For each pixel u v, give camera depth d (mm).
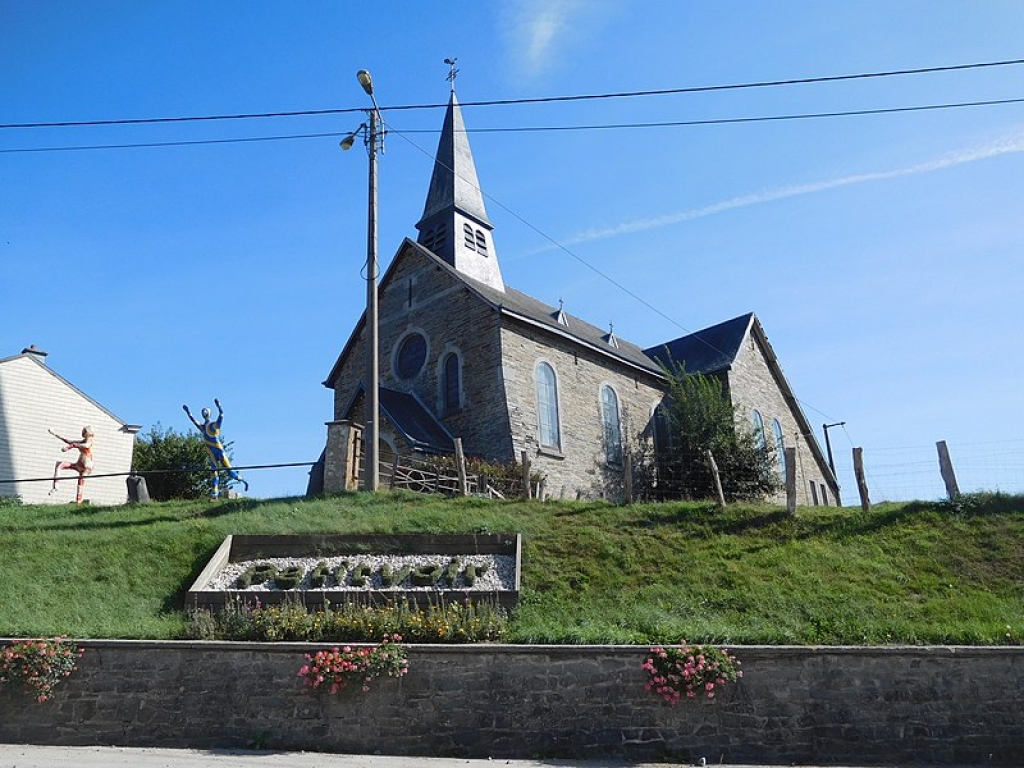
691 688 11172
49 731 11281
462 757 10875
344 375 32188
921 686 11414
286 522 16547
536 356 28062
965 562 15008
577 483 28172
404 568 14367
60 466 25312
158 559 15031
